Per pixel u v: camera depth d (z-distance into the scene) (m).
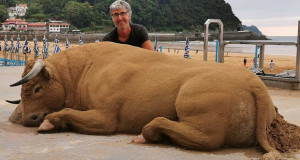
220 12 146.12
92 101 4.86
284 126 4.49
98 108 4.77
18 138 4.55
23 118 5.21
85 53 5.38
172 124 4.14
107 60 5.14
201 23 141.75
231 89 4.11
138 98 4.61
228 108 4.04
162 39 96.44
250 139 4.14
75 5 125.25
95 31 116.31
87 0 138.38
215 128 4.01
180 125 4.12
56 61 5.38
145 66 4.85
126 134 4.75
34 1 160.38
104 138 4.56
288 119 6.14
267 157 3.69
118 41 6.63
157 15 132.75
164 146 4.23
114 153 3.96
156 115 4.50
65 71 5.29
